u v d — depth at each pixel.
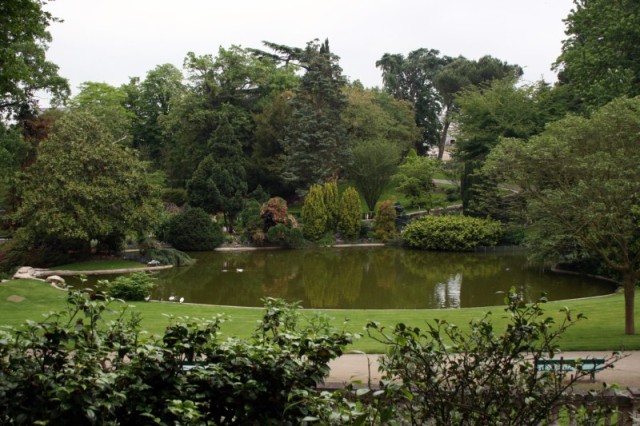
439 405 3.87
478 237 35.09
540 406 3.95
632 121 11.67
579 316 4.13
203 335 4.54
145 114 58.81
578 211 12.09
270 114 48.97
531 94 42.19
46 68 30.11
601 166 11.33
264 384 4.32
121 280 17.36
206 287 22.64
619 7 27.56
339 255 33.94
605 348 11.28
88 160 26.80
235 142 43.31
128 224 27.83
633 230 12.30
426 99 69.94
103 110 45.12
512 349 4.14
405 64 73.62
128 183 27.53
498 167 13.00
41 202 25.89
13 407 3.76
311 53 46.22
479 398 3.96
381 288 22.72
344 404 3.80
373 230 40.94
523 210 14.16
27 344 3.98
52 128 28.70
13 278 20.95
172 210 41.94
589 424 4.05
